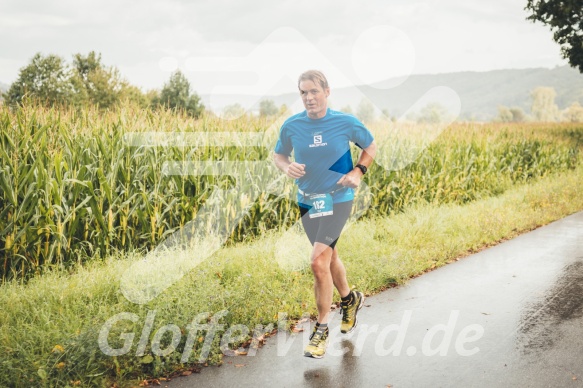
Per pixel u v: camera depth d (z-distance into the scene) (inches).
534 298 200.1
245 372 138.1
